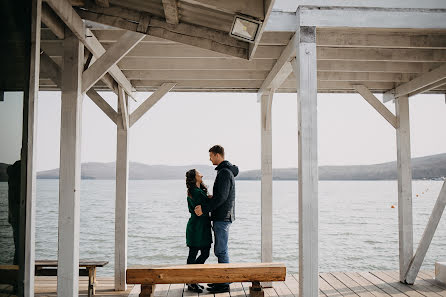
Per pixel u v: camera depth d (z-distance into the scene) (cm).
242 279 391
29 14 230
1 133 208
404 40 398
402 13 337
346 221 2711
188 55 437
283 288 524
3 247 210
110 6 305
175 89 586
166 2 264
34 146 230
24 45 227
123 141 530
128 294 499
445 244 1731
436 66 498
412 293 507
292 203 4391
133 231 2202
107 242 1827
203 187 507
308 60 331
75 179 307
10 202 215
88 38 331
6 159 212
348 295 499
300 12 333
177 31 310
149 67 479
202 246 486
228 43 313
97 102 530
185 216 3014
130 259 1442
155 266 399
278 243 1805
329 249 1578
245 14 260
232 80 573
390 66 500
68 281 303
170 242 1823
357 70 497
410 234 564
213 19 295
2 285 208
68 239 304
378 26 336
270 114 539
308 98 328
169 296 484
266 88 526
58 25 303
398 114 581
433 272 622
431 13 338
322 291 518
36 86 232
